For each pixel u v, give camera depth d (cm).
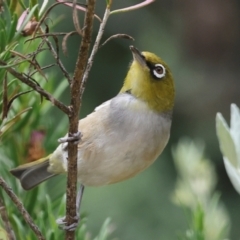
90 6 360
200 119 1550
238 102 1599
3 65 379
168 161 1423
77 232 469
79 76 384
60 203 512
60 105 391
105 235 475
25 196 520
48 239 459
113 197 1310
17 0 430
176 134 1533
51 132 539
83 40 370
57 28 1274
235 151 472
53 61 1138
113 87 1439
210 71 1616
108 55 1447
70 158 422
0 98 450
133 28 1490
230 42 1633
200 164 471
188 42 1620
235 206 1488
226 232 454
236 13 1633
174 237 1298
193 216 442
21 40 464
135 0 1485
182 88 1549
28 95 516
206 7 1633
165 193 1348
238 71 1620
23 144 532
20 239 468
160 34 1531
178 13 1599
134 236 1295
